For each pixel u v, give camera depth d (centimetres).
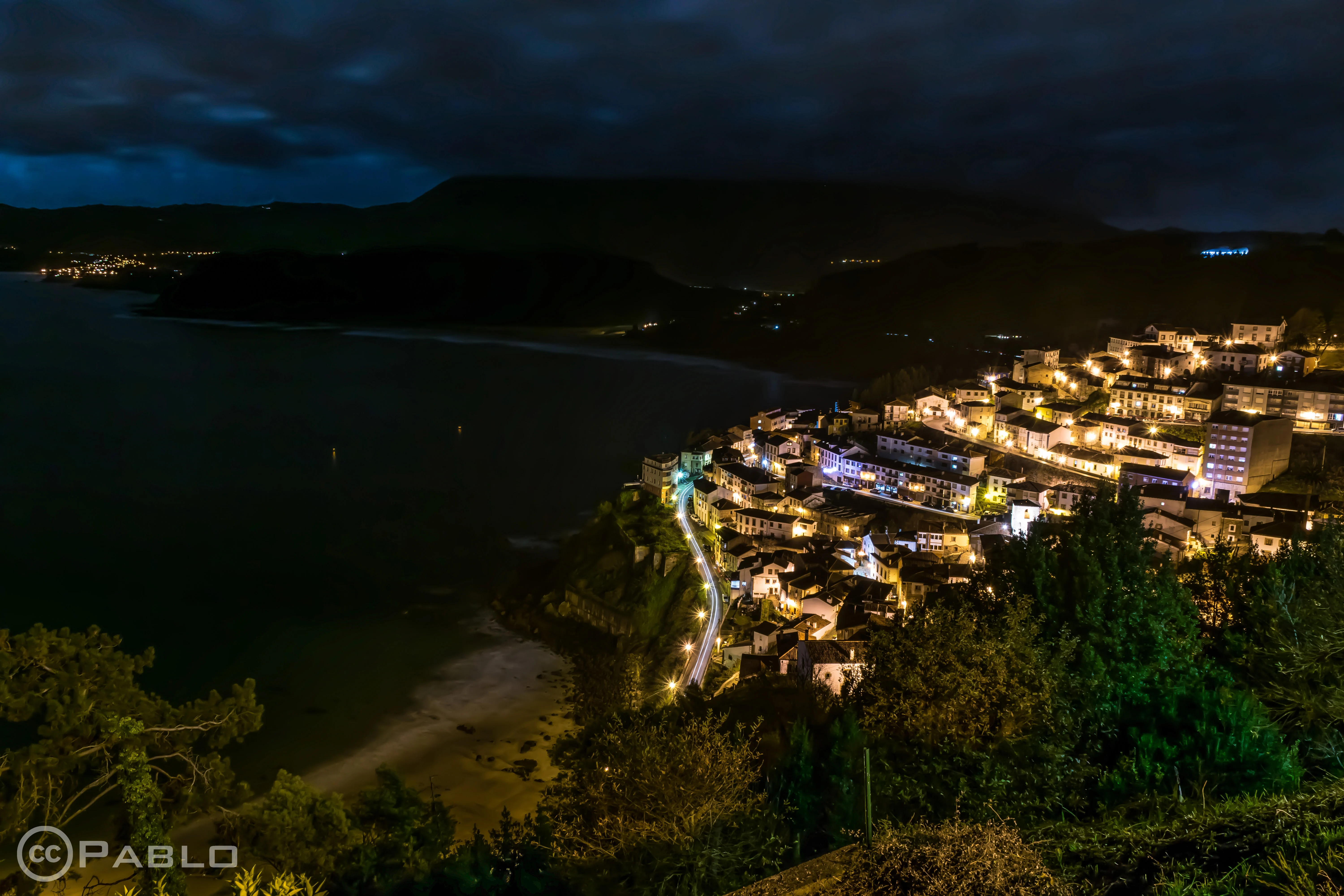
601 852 2198
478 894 2481
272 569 12369
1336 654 2384
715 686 8094
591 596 10756
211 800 2872
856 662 3462
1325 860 1369
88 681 2719
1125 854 1605
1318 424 11206
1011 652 2303
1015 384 14550
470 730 7912
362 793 3844
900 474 12506
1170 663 2545
